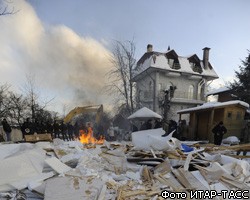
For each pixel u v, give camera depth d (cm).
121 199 348
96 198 337
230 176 430
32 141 1053
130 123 2000
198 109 1452
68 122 1530
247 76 1830
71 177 413
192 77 2688
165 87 2628
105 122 1878
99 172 492
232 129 1334
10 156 530
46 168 496
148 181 443
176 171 466
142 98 2659
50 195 336
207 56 2862
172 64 2647
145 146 663
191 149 730
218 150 784
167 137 663
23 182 413
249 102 1772
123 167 529
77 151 691
